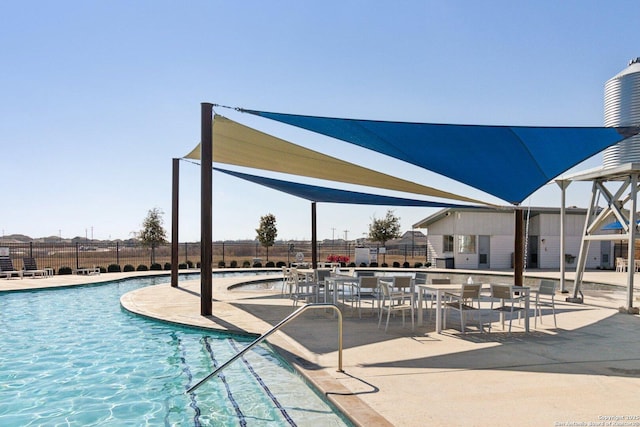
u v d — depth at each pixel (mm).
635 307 10273
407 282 8289
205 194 9406
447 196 13141
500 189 11055
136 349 7418
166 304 11016
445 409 4238
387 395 4621
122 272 21312
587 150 8422
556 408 4277
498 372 5441
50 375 6125
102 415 4785
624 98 11719
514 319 9312
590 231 11742
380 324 8445
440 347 6719
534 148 8383
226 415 4707
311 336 7492
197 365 6523
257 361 6625
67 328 9062
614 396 4613
